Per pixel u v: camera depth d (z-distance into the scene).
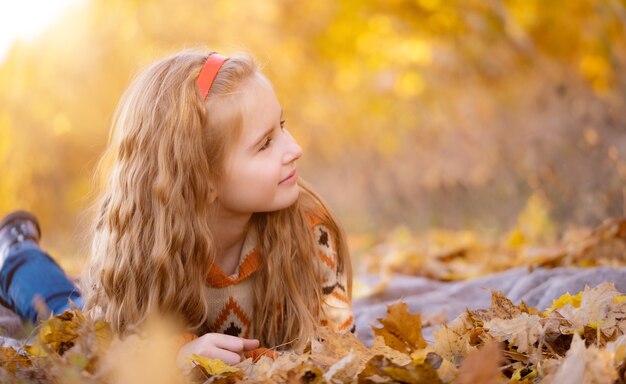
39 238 2.71
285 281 2.10
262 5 8.38
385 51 7.65
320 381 1.50
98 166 2.27
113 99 7.72
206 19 8.42
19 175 7.14
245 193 1.99
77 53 7.54
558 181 4.61
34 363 1.61
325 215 2.25
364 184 8.03
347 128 8.63
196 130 1.96
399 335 1.70
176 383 1.64
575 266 2.85
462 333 1.79
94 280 2.07
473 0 6.45
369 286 3.13
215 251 2.09
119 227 2.01
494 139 6.11
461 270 3.42
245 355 1.93
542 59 6.29
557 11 5.90
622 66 5.08
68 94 7.45
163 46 8.27
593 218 4.25
